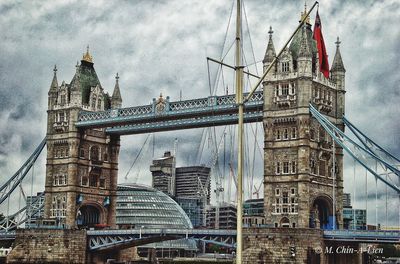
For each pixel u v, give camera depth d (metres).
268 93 138.38
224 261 182.62
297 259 124.69
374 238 122.38
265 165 136.75
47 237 159.25
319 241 126.62
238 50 43.75
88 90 173.88
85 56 177.75
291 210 132.12
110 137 176.38
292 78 135.62
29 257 159.50
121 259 173.88
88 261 160.38
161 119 155.50
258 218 193.62
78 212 167.12
